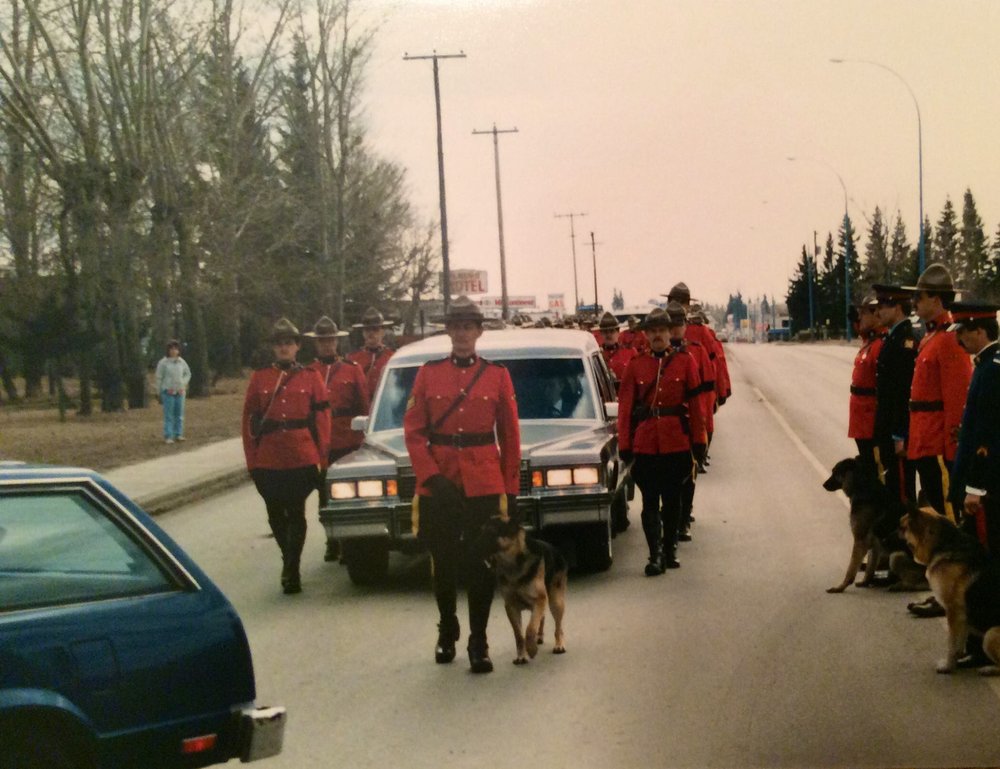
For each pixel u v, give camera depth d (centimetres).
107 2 3766
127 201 3884
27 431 3225
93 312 3994
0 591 461
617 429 1149
